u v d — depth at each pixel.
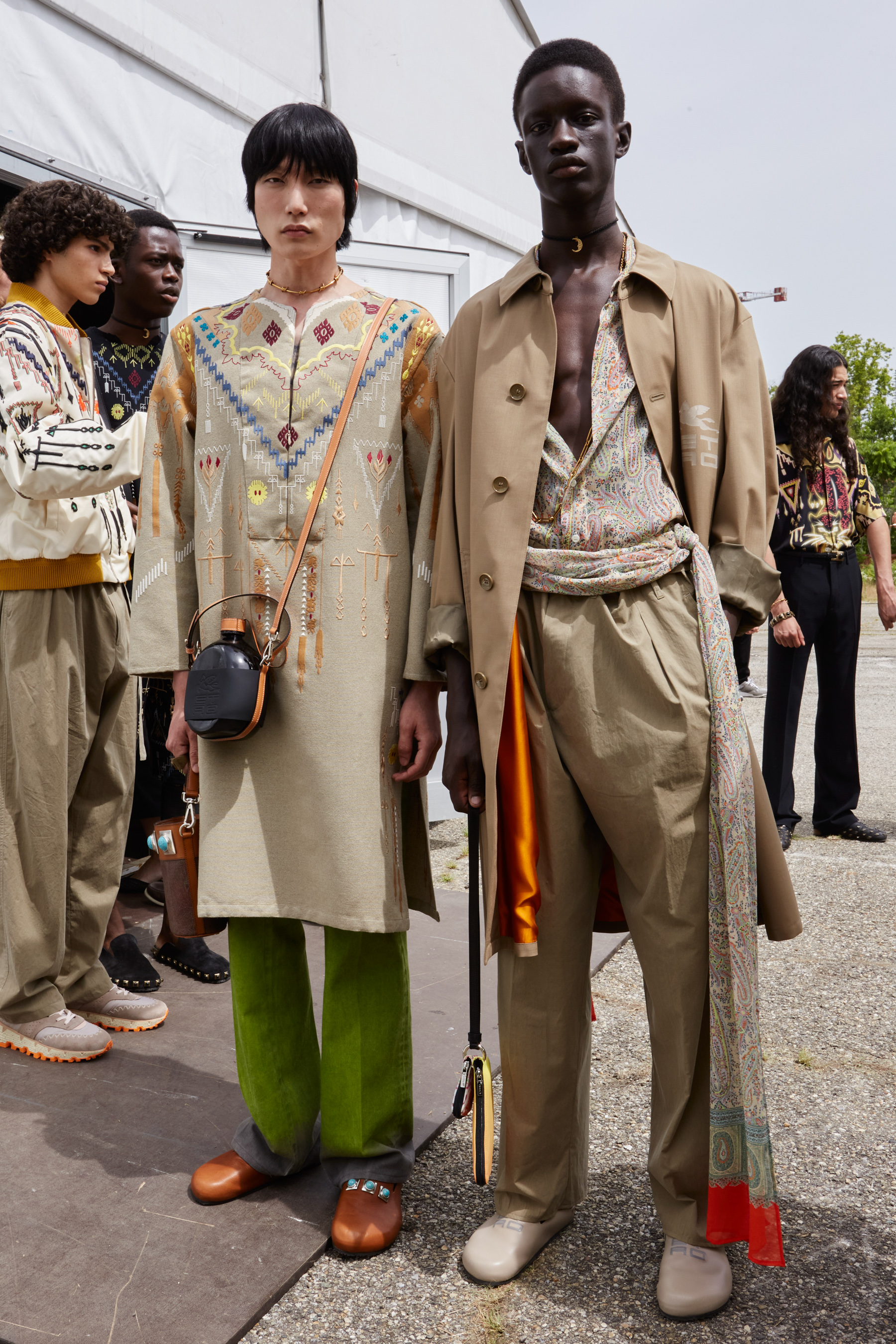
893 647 13.51
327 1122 1.92
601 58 1.67
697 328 1.67
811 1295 1.71
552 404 1.70
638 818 1.65
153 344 3.67
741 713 1.65
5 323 2.36
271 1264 1.75
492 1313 1.66
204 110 4.04
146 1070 2.47
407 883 2.03
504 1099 1.82
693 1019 1.68
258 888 1.86
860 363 33.81
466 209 5.29
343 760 1.82
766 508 1.71
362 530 1.85
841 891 3.87
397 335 1.89
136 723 2.78
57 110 3.43
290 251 1.84
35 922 2.50
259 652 1.85
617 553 1.65
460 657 1.78
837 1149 2.15
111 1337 1.58
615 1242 1.85
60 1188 1.98
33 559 2.42
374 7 4.67
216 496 1.90
